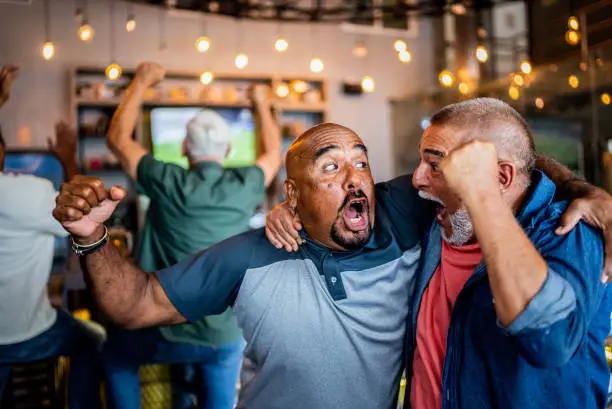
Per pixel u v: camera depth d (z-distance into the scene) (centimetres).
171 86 544
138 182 245
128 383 230
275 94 558
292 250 132
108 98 511
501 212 97
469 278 119
